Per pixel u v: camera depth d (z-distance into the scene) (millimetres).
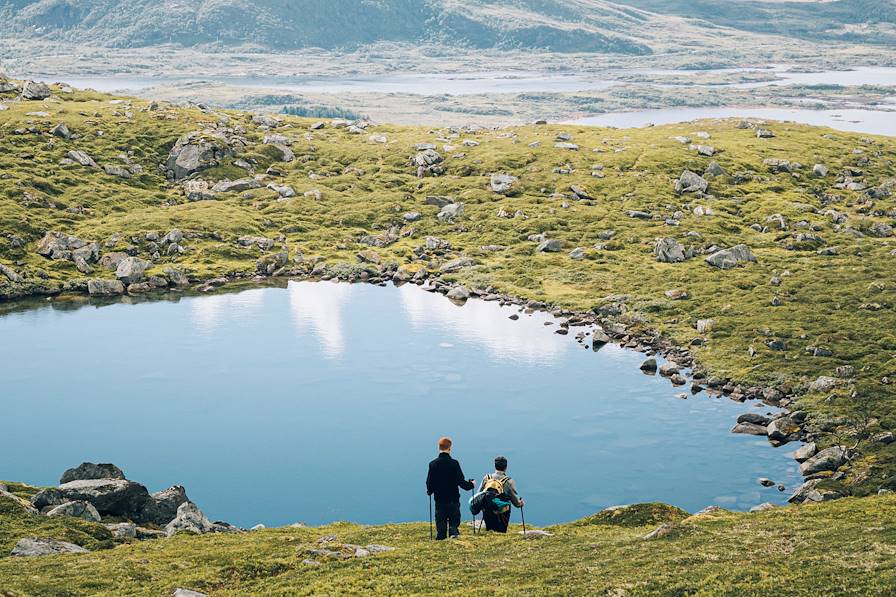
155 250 139750
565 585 26516
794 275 115688
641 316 106625
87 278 131375
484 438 76750
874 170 166875
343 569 30938
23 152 164625
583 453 72688
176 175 169875
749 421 77062
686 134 188375
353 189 164750
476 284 125938
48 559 34531
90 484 45781
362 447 75875
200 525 44125
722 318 101562
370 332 109062
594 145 179750
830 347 88938
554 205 152375
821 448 69438
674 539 32438
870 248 126438
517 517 61594
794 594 23719
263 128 194375
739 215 146375
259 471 71250
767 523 34125
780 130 192375
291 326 112375
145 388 91500
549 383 89812
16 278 128125
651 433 76188
